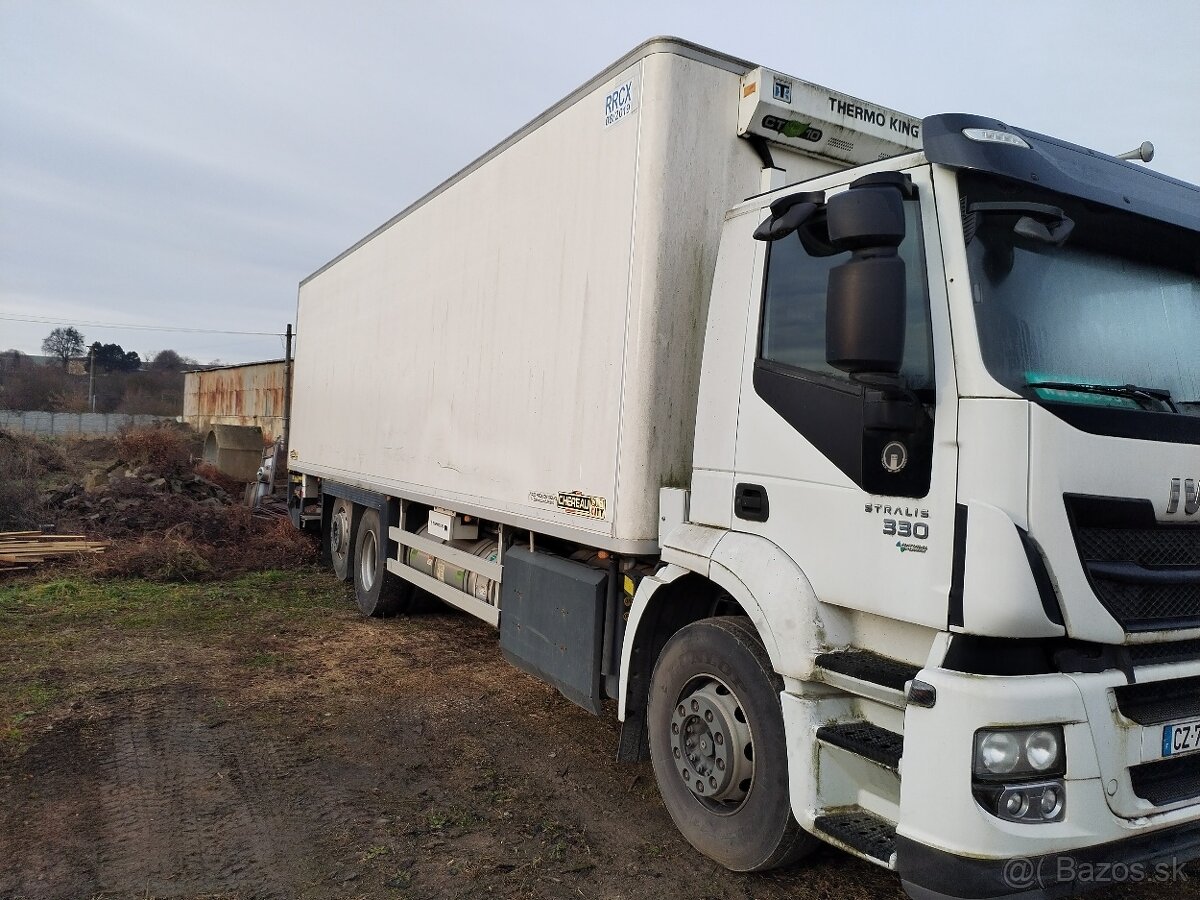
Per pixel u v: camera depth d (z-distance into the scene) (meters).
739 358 3.68
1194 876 3.74
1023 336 2.84
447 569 6.81
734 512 3.64
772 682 3.32
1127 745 2.69
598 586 4.52
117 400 70.06
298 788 4.45
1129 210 3.14
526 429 5.17
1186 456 2.94
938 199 2.94
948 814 2.55
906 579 2.87
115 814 4.09
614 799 4.42
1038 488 2.63
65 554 11.02
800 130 4.31
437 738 5.24
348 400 9.09
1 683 5.98
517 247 5.41
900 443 2.91
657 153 4.09
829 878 3.64
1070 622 2.63
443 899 3.42
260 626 8.03
